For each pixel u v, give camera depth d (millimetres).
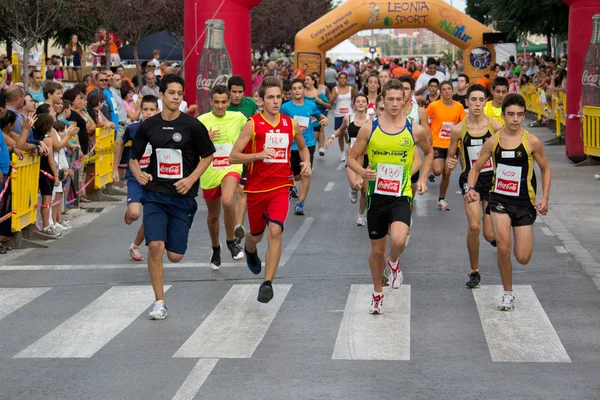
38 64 27906
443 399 6168
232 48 22516
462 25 36438
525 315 8430
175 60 36812
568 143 21125
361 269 10633
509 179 8469
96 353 7473
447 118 14859
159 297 8617
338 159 23250
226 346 7574
